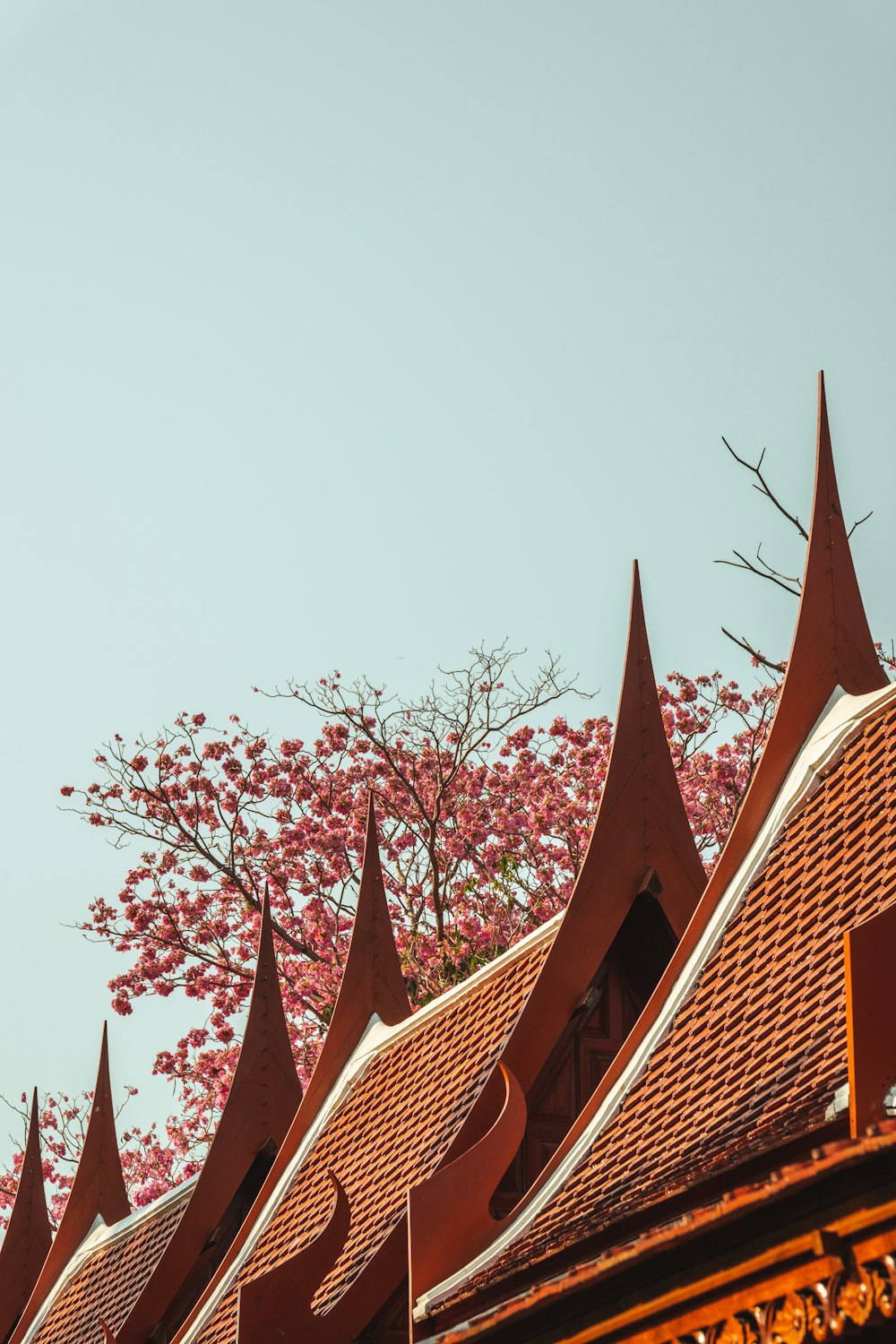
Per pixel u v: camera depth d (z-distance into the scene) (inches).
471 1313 547.5
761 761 608.7
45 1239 1283.2
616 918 661.3
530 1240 550.0
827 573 623.8
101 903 1352.1
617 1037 666.2
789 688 611.2
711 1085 515.5
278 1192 884.0
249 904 1333.7
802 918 534.6
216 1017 1341.0
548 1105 650.2
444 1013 836.6
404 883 1342.3
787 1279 281.7
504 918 1275.8
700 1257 301.6
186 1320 847.7
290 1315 656.4
